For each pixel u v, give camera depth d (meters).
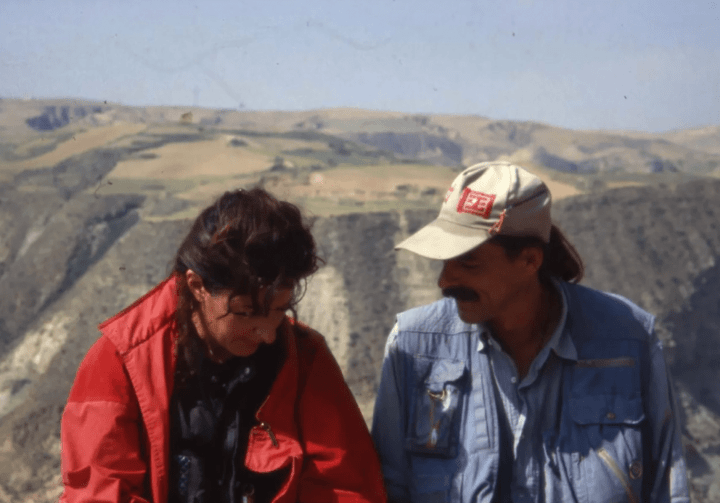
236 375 1.89
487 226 2.04
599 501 2.12
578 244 51.38
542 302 2.26
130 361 1.84
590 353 2.21
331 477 1.98
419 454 2.27
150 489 1.85
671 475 2.23
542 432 2.21
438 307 2.35
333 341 40.19
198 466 1.87
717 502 32.56
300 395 2.01
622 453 2.14
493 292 2.11
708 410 40.62
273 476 1.92
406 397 2.31
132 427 1.85
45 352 46.03
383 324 41.44
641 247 50.50
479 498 2.18
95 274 51.22
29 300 52.31
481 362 2.26
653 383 2.23
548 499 2.16
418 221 51.22
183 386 1.88
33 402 40.81
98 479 1.76
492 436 2.21
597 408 2.17
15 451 37.19
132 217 58.06
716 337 46.12
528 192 2.06
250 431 1.90
